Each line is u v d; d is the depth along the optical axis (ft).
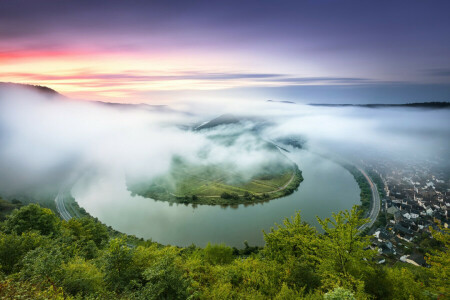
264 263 118.42
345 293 62.39
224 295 83.15
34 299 56.90
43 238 121.80
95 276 79.61
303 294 87.15
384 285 92.02
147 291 73.10
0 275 69.41
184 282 80.59
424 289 86.28
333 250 103.71
